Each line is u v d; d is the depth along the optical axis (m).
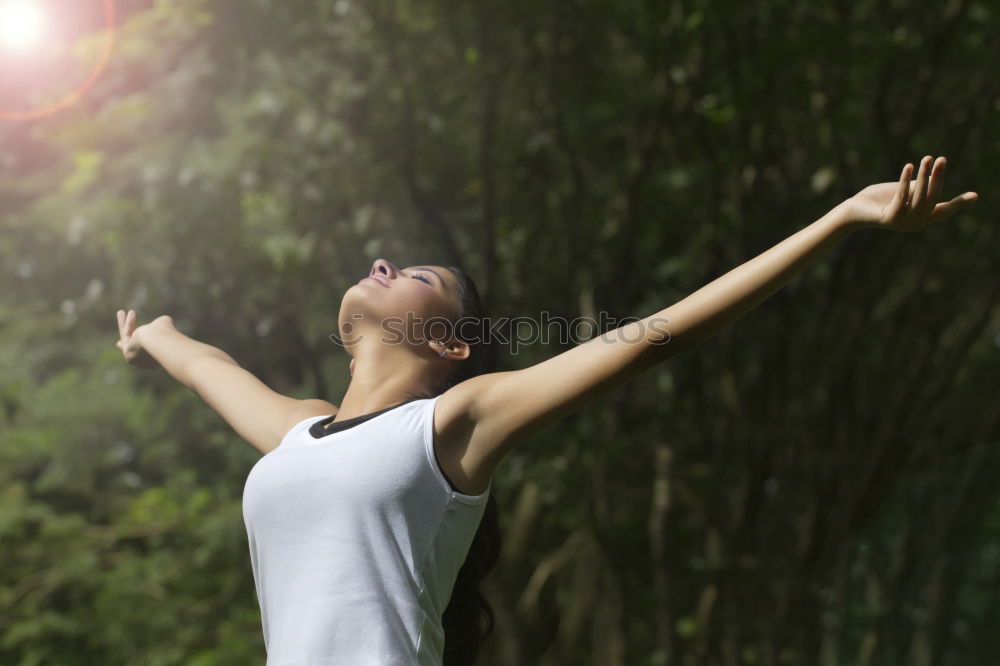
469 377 4.61
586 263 16.77
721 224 16.16
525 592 18.17
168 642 19.05
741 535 18.83
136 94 17.00
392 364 4.39
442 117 16.23
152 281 17.42
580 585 19.20
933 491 19.98
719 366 18.28
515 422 3.90
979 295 19.30
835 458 18.77
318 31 15.55
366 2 15.12
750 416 18.50
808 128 15.68
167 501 19.42
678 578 21.12
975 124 15.60
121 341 5.27
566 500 17.66
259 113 16.48
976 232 17.58
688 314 3.79
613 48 16.61
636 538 20.61
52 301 19.44
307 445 4.09
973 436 20.58
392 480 3.88
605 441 16.67
